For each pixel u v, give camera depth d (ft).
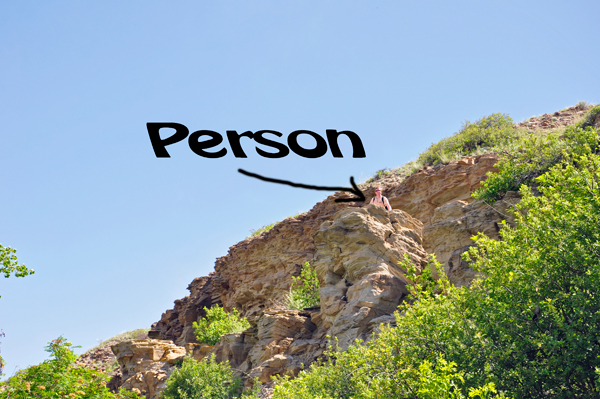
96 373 43.32
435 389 25.40
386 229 63.72
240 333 76.23
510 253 33.06
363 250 61.36
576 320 28.73
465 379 29.17
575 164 53.57
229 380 69.21
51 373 39.47
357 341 41.01
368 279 56.85
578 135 55.06
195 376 69.46
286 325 67.82
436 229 60.59
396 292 56.13
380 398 31.19
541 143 59.77
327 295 61.16
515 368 29.60
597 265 28.89
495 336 31.40
